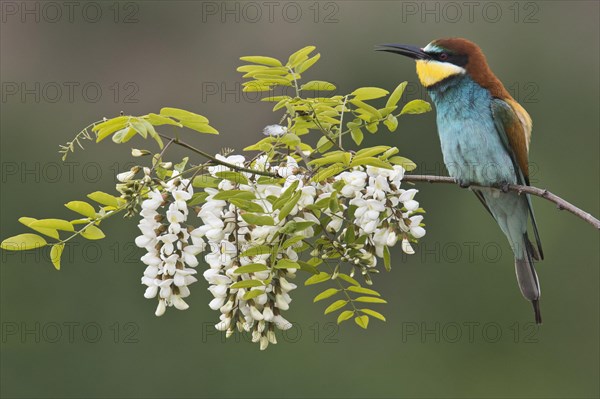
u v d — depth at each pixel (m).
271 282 5.67
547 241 13.59
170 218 5.62
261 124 12.74
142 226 5.66
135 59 13.04
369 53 12.90
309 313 12.92
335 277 5.93
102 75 12.96
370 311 6.05
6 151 12.43
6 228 12.13
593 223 6.44
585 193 13.49
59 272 12.18
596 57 13.43
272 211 5.55
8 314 12.07
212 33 13.11
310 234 5.72
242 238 5.67
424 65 8.23
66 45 13.01
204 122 5.61
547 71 13.45
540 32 13.38
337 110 6.18
